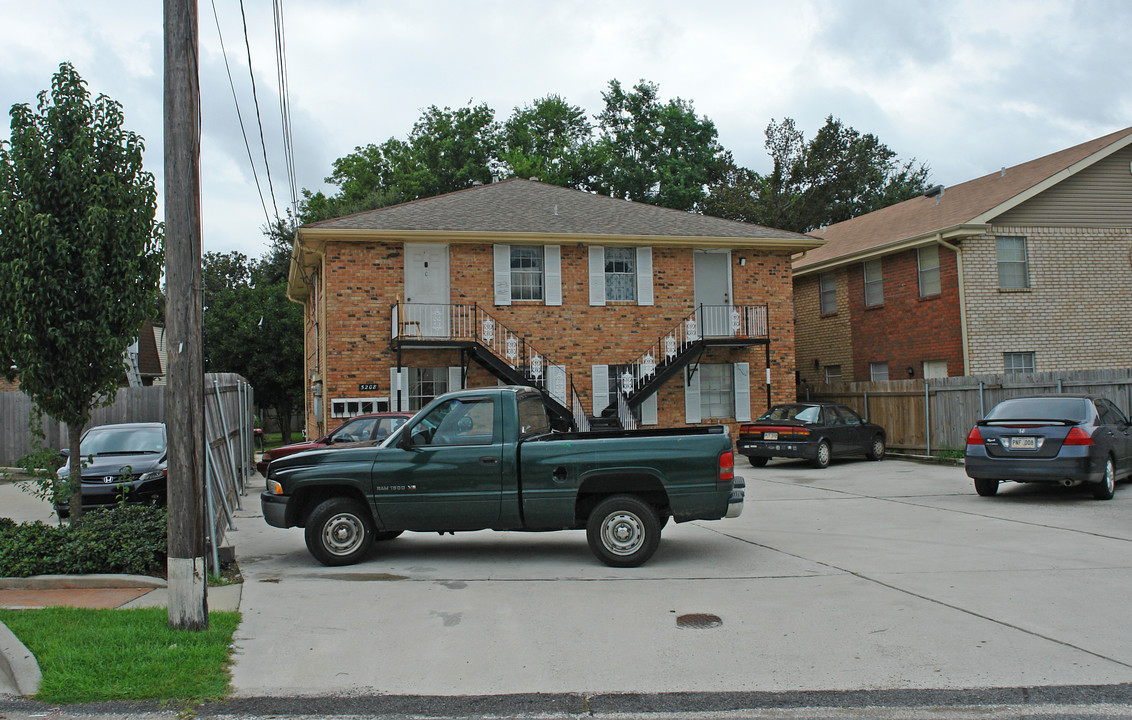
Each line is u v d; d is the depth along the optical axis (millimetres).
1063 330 22312
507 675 5312
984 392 18625
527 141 44469
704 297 22844
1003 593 7145
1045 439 12234
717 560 8773
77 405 8648
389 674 5348
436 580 8008
